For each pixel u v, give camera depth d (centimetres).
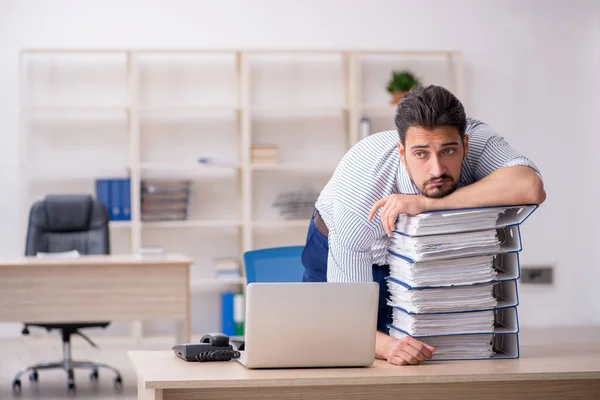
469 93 794
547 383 208
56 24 748
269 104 782
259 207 779
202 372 200
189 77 771
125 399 510
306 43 778
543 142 802
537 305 800
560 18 801
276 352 204
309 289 206
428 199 218
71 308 513
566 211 802
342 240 234
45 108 720
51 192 755
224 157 777
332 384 195
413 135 212
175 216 741
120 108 728
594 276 805
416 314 221
